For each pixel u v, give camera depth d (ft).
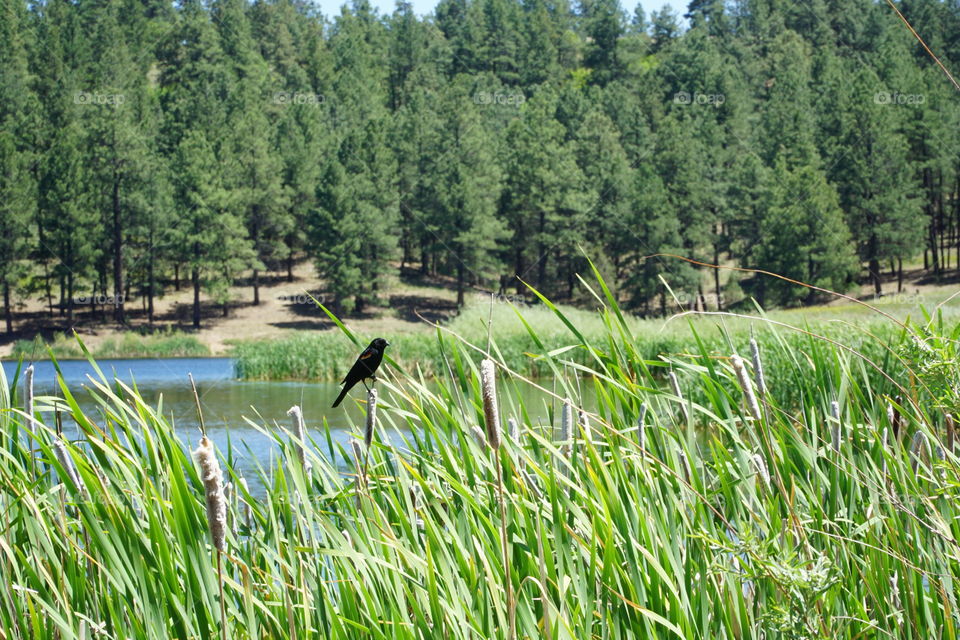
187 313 274.57
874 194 275.18
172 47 377.30
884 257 271.08
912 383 11.69
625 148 334.03
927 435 11.00
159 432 8.96
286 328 262.67
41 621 9.30
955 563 10.53
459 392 10.96
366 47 449.48
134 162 265.13
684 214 287.07
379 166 294.66
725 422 11.03
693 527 10.02
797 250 258.16
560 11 522.47
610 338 11.34
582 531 10.07
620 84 394.93
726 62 393.70
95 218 259.60
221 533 6.10
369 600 8.81
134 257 273.13
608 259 288.51
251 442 38.86
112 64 308.60
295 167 308.60
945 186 293.23
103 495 9.11
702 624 9.00
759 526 10.68
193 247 263.90
